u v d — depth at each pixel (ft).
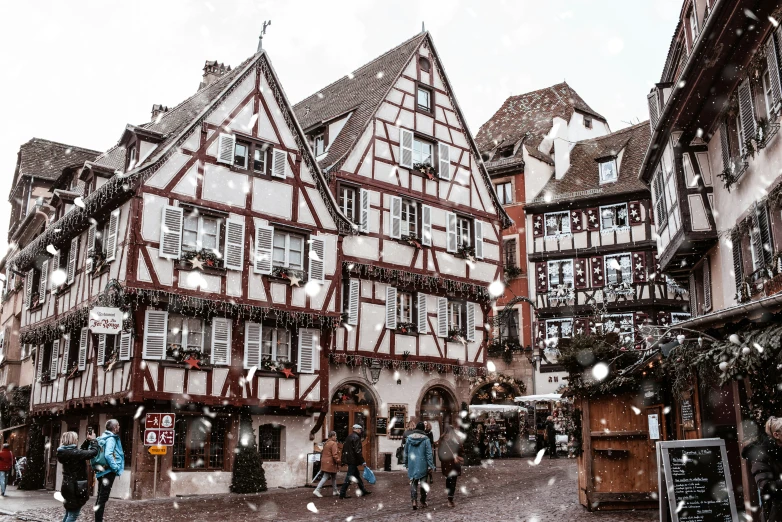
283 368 66.39
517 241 115.96
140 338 59.67
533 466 74.18
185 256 62.28
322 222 71.67
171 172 62.95
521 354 110.73
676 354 35.47
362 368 76.02
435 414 83.61
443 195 85.30
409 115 83.92
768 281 41.96
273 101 70.44
